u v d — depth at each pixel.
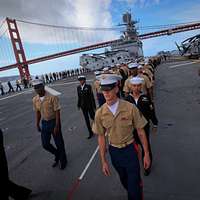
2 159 3.57
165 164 4.72
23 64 71.75
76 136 7.57
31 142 7.83
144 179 4.26
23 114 14.04
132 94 4.24
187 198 3.62
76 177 4.80
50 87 30.11
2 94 32.62
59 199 4.14
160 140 6.02
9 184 4.12
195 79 17.12
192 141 5.70
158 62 41.75
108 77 2.93
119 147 3.05
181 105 9.44
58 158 5.46
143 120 2.99
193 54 42.38
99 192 4.14
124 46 65.06
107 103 2.99
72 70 53.97
